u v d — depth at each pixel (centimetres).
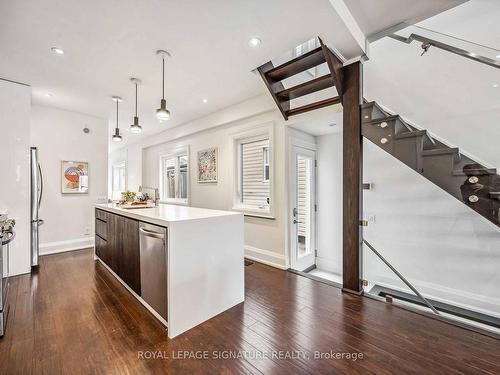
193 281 202
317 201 418
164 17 195
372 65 263
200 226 208
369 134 251
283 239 346
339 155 388
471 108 246
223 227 228
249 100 377
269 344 178
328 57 235
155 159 643
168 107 415
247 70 287
